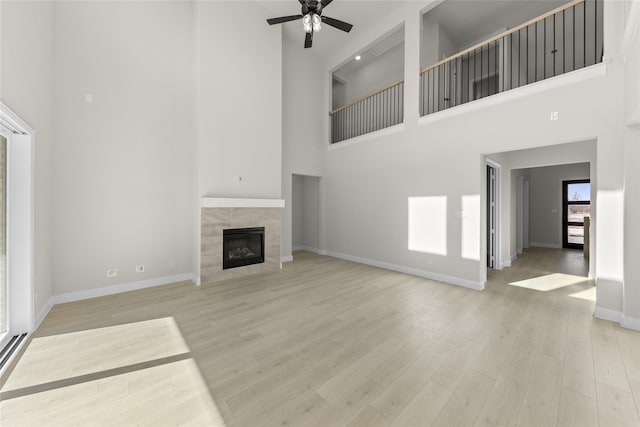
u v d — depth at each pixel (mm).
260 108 4836
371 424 1424
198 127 4121
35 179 2691
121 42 3668
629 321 2570
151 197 3957
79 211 3375
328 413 1504
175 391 1693
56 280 3223
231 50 4457
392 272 4863
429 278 4453
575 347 2217
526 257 6418
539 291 3758
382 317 2850
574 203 7871
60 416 1488
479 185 3854
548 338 2375
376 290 3789
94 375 1855
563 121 3074
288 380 1799
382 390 1693
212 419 1466
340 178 6305
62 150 3248
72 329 2557
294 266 5367
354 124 7559
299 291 3738
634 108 2299
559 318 2820
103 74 3535
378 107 7004
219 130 4324
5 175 2355
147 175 3916
